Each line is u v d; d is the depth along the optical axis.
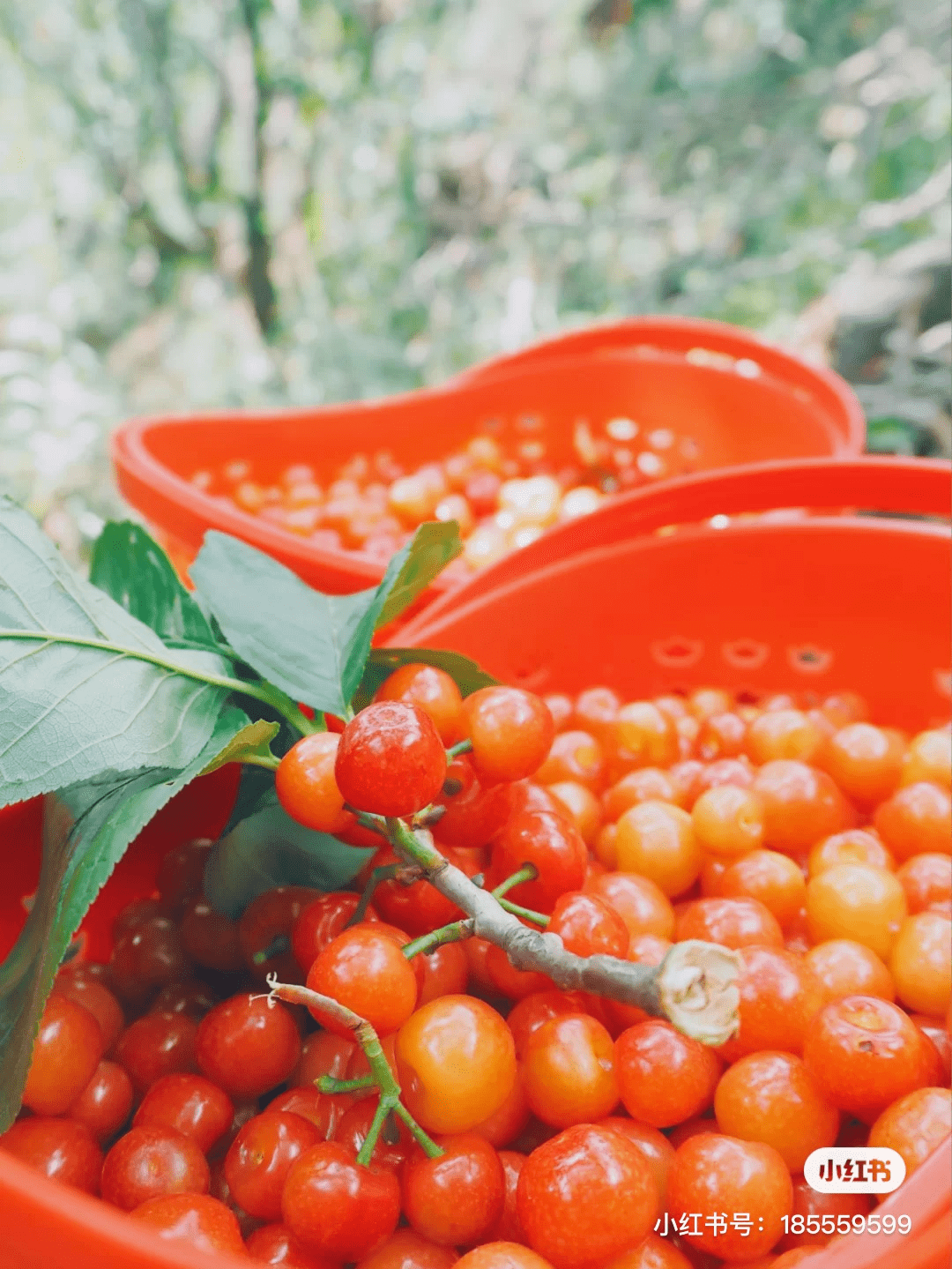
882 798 0.22
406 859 0.15
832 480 0.25
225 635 0.18
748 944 0.17
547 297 0.77
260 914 0.18
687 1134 0.16
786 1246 0.14
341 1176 0.13
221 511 0.30
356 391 0.76
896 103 0.71
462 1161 0.14
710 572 0.26
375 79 0.79
